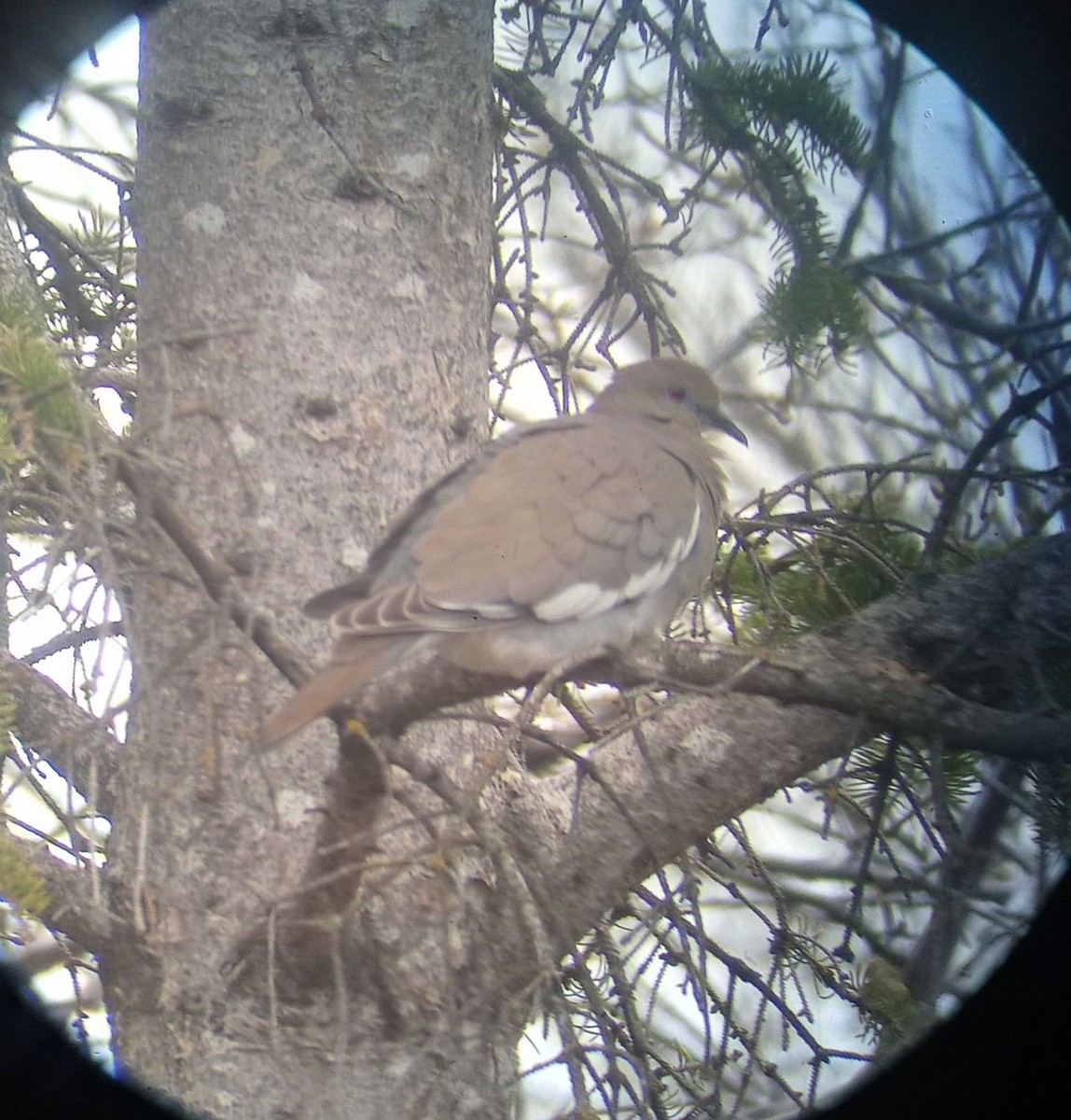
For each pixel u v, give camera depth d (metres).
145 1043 7.85
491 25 10.20
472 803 6.21
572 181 11.16
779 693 7.10
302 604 8.47
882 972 8.51
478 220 9.77
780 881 13.33
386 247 9.28
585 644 8.39
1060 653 8.66
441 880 7.98
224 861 8.05
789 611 9.61
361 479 8.84
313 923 6.42
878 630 8.84
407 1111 7.45
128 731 8.67
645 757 7.43
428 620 7.66
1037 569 8.82
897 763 9.43
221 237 9.17
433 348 9.25
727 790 8.86
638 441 9.56
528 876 7.93
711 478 10.55
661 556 8.85
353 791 6.76
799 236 10.00
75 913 7.82
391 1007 7.84
